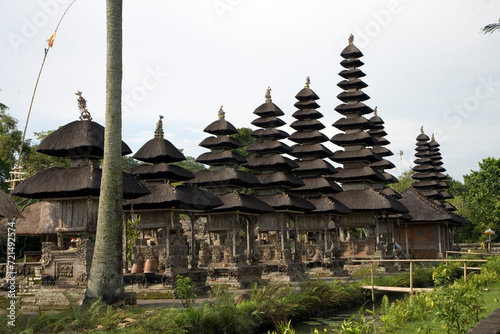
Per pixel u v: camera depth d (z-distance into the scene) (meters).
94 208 19.69
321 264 37.03
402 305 19.41
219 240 30.92
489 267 29.30
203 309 15.97
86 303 16.16
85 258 19.09
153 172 24.78
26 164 42.19
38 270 20.11
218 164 30.55
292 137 39.72
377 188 46.75
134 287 23.25
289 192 36.25
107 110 17.62
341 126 43.12
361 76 44.53
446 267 15.55
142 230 25.92
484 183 76.56
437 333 14.39
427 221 52.78
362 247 39.94
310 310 21.09
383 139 53.53
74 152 20.16
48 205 28.00
